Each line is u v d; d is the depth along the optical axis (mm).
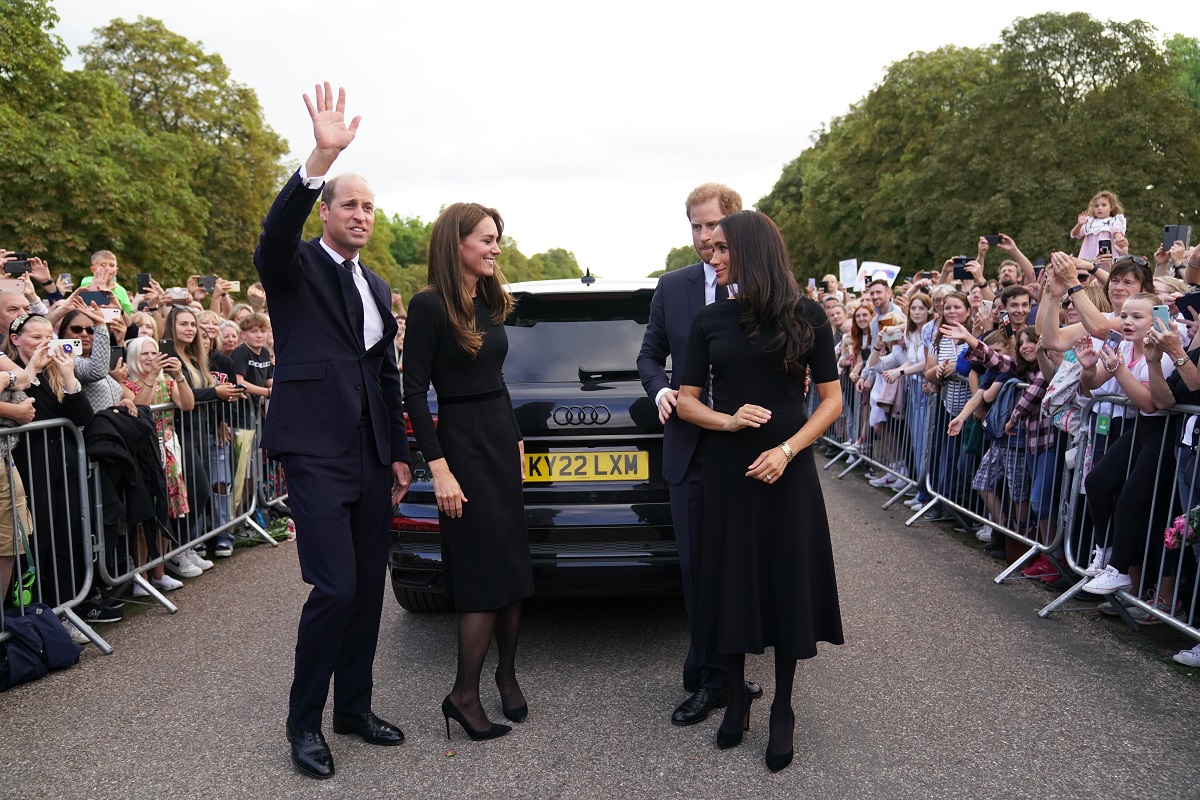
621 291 4398
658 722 3492
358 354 3293
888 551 6105
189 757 3264
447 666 4145
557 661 4176
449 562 3348
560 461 4023
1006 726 3379
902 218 38438
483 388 3369
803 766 3104
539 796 2936
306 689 3150
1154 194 31125
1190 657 3949
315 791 2998
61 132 29609
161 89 39812
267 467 7332
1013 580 5359
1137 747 3189
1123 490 4398
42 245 28141
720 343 3090
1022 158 32719
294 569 5988
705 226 3582
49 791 3025
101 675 4109
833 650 4234
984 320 7086
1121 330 4578
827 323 3092
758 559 3066
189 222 34969
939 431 6930
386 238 77250
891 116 41719
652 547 3992
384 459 3340
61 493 4652
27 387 4406
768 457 2963
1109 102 32094
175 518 5711
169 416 5723
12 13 29234
